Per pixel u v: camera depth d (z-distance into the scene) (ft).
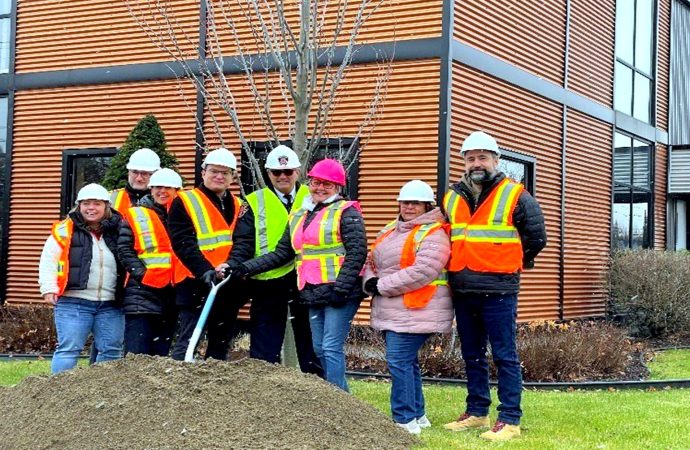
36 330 35.32
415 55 34.22
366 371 30.45
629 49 54.29
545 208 42.45
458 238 19.85
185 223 20.70
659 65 59.88
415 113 34.32
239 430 15.64
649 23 58.29
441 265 19.54
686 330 44.16
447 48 33.73
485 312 19.80
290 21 34.58
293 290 21.30
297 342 22.04
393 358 19.81
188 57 38.50
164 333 22.86
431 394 25.95
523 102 40.16
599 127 48.88
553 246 43.27
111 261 22.22
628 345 37.17
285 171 21.20
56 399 16.94
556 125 43.39
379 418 17.65
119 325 22.70
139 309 21.93
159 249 22.07
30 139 42.63
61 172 41.73
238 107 37.22
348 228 19.45
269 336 20.93
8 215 42.86
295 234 20.07
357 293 19.62
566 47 44.19
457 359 30.32
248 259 20.99
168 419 15.58
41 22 42.57
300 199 21.15
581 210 46.52
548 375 30.04
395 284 19.53
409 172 34.37
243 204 21.49
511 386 19.62
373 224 34.96
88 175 41.52
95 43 41.19
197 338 18.61
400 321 19.70
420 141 34.19
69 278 21.67
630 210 54.49
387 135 34.81
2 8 45.34
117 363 17.61
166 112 39.42
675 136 62.59
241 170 37.04
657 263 43.80
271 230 21.09
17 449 15.81
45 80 42.16
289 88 24.93
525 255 20.10
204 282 20.11
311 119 35.60
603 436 19.74
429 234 19.67
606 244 49.37
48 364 30.55
